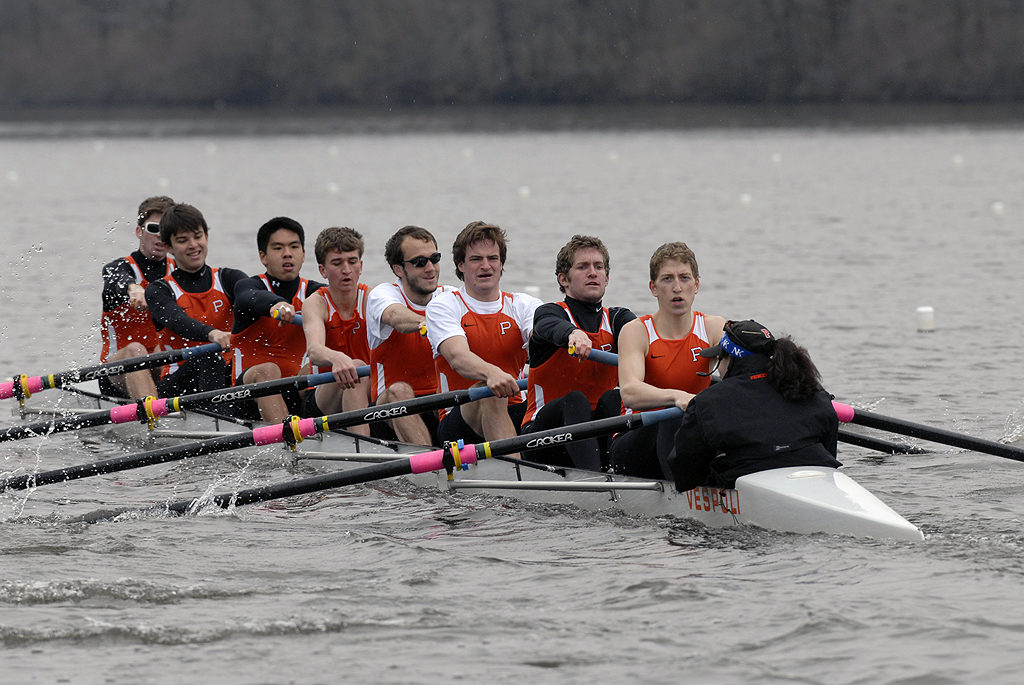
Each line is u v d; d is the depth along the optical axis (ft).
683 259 111.24
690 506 106.52
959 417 151.43
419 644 79.46
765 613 83.05
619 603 86.22
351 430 137.28
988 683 71.82
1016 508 108.99
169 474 137.80
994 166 604.90
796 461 101.24
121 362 152.25
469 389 119.75
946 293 255.50
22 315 239.50
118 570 96.94
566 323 117.70
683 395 106.52
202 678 74.90
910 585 87.15
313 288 155.43
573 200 487.20
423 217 436.76
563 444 118.93
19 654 78.64
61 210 471.62
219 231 400.88
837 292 259.60
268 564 98.32
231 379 158.20
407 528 110.52
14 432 139.44
